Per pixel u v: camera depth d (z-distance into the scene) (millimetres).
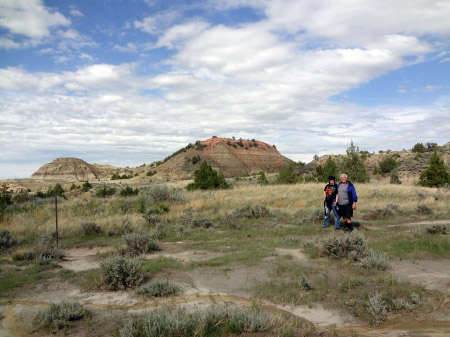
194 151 132000
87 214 16938
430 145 79312
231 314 4859
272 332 4555
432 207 17062
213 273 7152
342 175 11289
